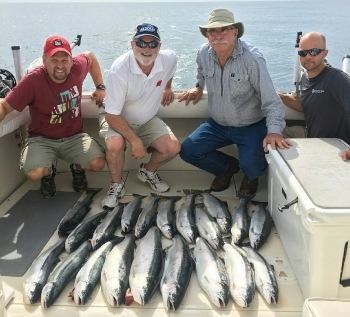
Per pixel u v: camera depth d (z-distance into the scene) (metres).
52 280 2.25
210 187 3.62
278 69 7.23
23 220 3.07
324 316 1.60
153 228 2.82
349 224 1.85
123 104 3.19
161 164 3.48
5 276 2.42
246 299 2.11
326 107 3.03
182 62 7.25
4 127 3.06
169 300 2.12
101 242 2.67
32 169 3.18
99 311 2.13
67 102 3.26
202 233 2.79
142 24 3.00
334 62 7.07
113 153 3.19
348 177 2.19
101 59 7.90
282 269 2.46
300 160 2.47
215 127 3.46
